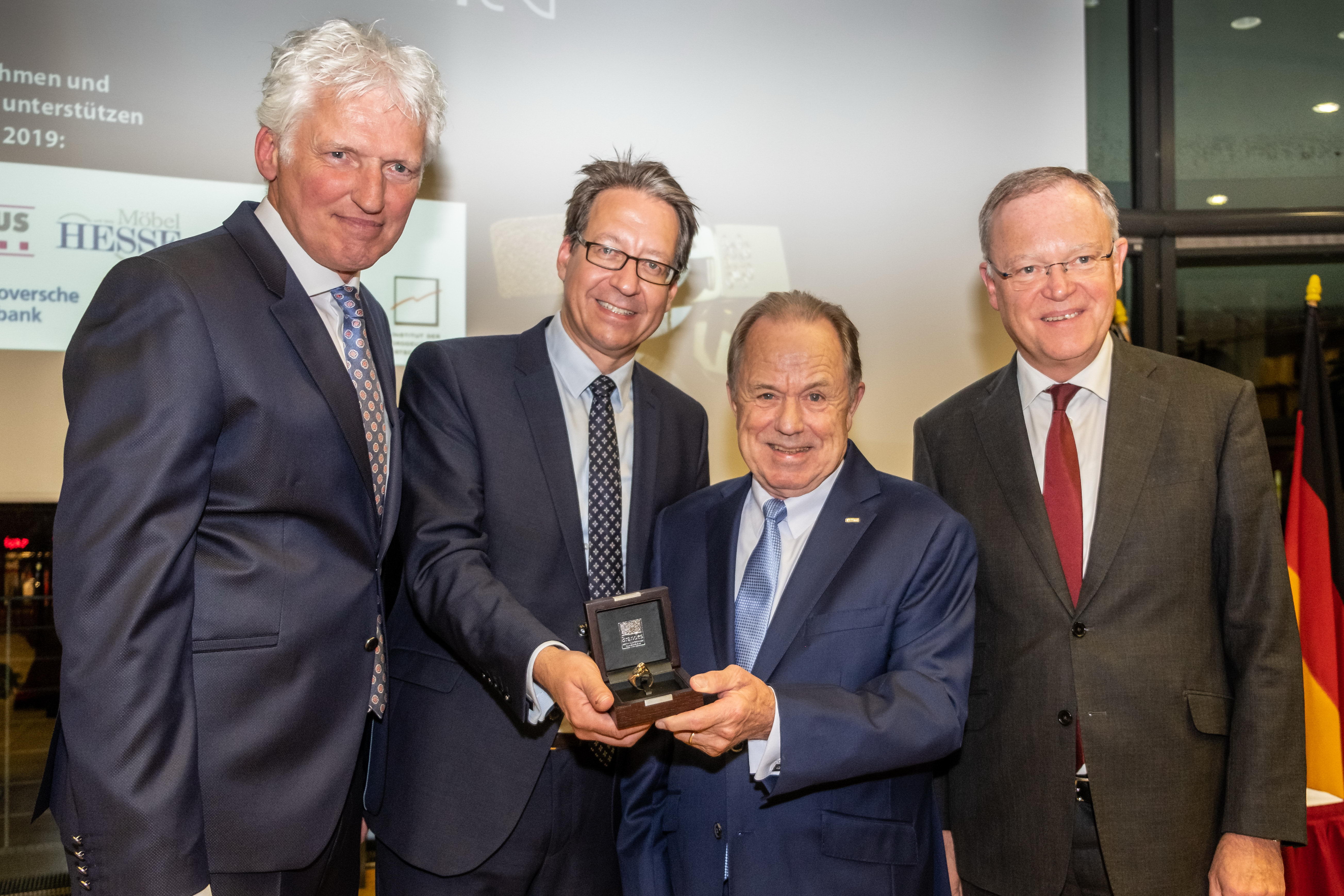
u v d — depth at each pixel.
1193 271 4.24
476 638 1.47
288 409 1.40
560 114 3.19
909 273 3.45
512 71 3.15
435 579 1.57
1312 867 2.48
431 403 1.74
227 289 1.39
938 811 1.62
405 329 3.03
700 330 3.30
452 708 1.65
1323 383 3.19
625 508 1.86
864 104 3.43
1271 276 4.23
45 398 2.72
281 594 1.40
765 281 3.35
